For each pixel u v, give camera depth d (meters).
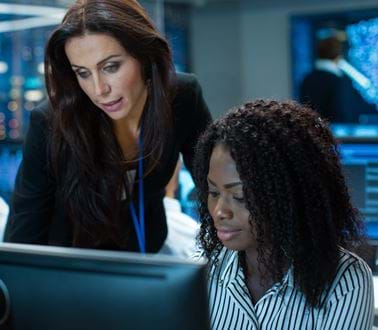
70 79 1.35
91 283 0.72
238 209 0.98
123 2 1.28
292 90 6.28
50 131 1.41
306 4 6.17
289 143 0.96
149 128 1.42
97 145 1.42
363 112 5.86
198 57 6.71
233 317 1.06
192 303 0.69
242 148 0.96
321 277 0.99
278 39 6.40
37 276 0.74
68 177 1.43
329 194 0.99
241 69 6.63
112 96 1.28
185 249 1.78
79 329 0.73
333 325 1.00
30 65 4.49
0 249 0.76
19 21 4.46
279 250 0.98
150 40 1.30
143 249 1.56
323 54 5.95
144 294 0.70
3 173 2.35
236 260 1.08
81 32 1.23
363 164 1.87
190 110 1.54
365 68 5.86
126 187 1.48
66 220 1.53
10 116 4.54
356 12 5.88
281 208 0.95
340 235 1.03
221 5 6.58
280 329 1.02
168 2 6.23
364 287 1.01
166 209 1.93
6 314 0.76
